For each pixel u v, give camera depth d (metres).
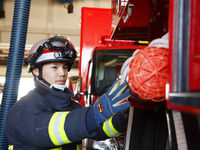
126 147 1.16
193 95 0.52
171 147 0.76
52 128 1.07
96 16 4.33
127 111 1.34
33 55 1.43
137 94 0.81
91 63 3.19
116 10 2.34
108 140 2.28
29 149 1.31
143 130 1.16
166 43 0.85
